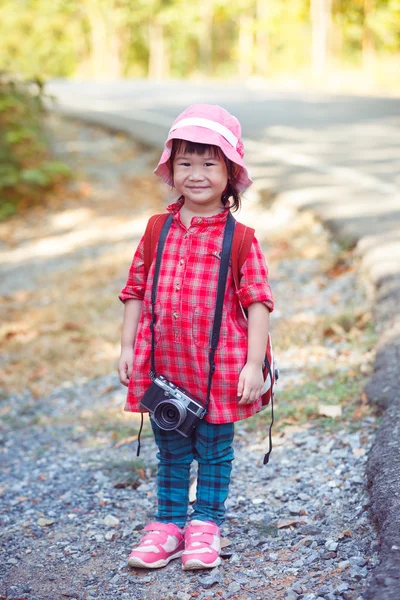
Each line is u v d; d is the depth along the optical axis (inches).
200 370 121.6
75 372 249.9
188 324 121.1
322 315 242.7
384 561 109.0
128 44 1989.4
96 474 170.6
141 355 126.1
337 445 162.1
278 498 146.9
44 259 387.5
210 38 1993.1
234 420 122.0
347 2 1229.7
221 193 123.8
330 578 115.0
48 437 200.8
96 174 502.3
